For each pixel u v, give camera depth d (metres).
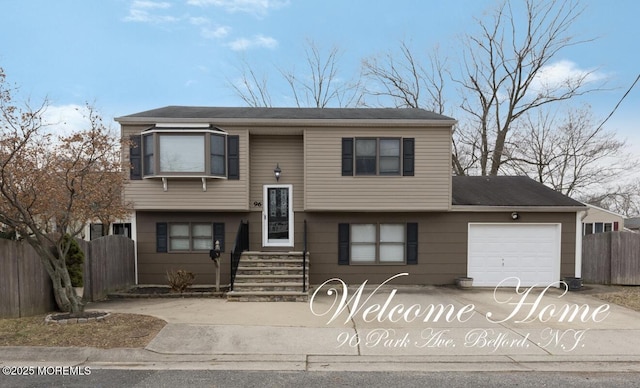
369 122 11.23
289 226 11.91
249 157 11.81
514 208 11.66
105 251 9.91
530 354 5.70
